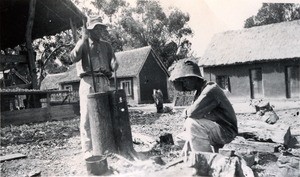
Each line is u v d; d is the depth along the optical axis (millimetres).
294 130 7918
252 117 10227
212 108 4180
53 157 5711
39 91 12266
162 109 14797
